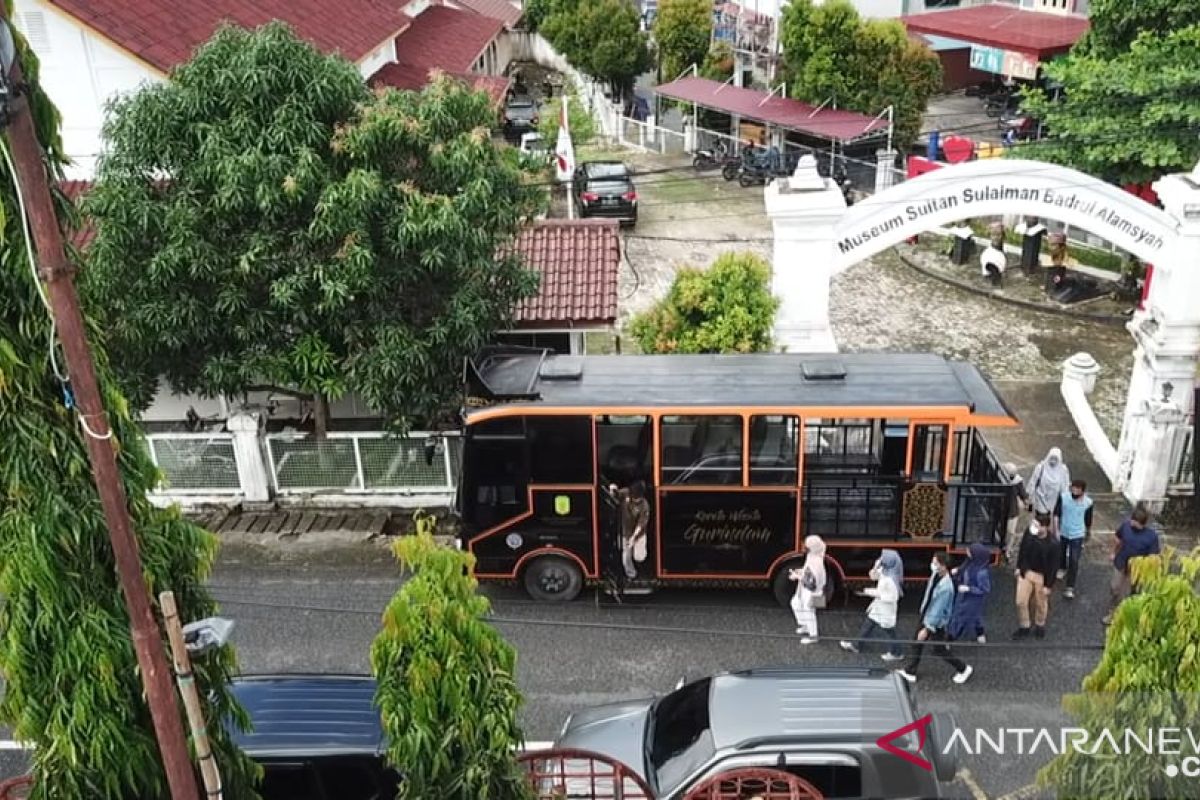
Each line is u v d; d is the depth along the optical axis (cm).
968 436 1265
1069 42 3334
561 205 2878
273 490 1548
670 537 1283
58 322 518
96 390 533
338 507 1546
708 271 1593
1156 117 2042
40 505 568
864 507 1255
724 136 3216
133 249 1313
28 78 530
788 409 1207
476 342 1373
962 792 1033
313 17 2273
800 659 1228
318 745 909
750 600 1341
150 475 621
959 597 1162
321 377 1387
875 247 1503
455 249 1327
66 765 596
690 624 1298
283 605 1246
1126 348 2027
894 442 1219
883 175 2758
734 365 1326
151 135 1306
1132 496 1509
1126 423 1535
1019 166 1443
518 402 1249
